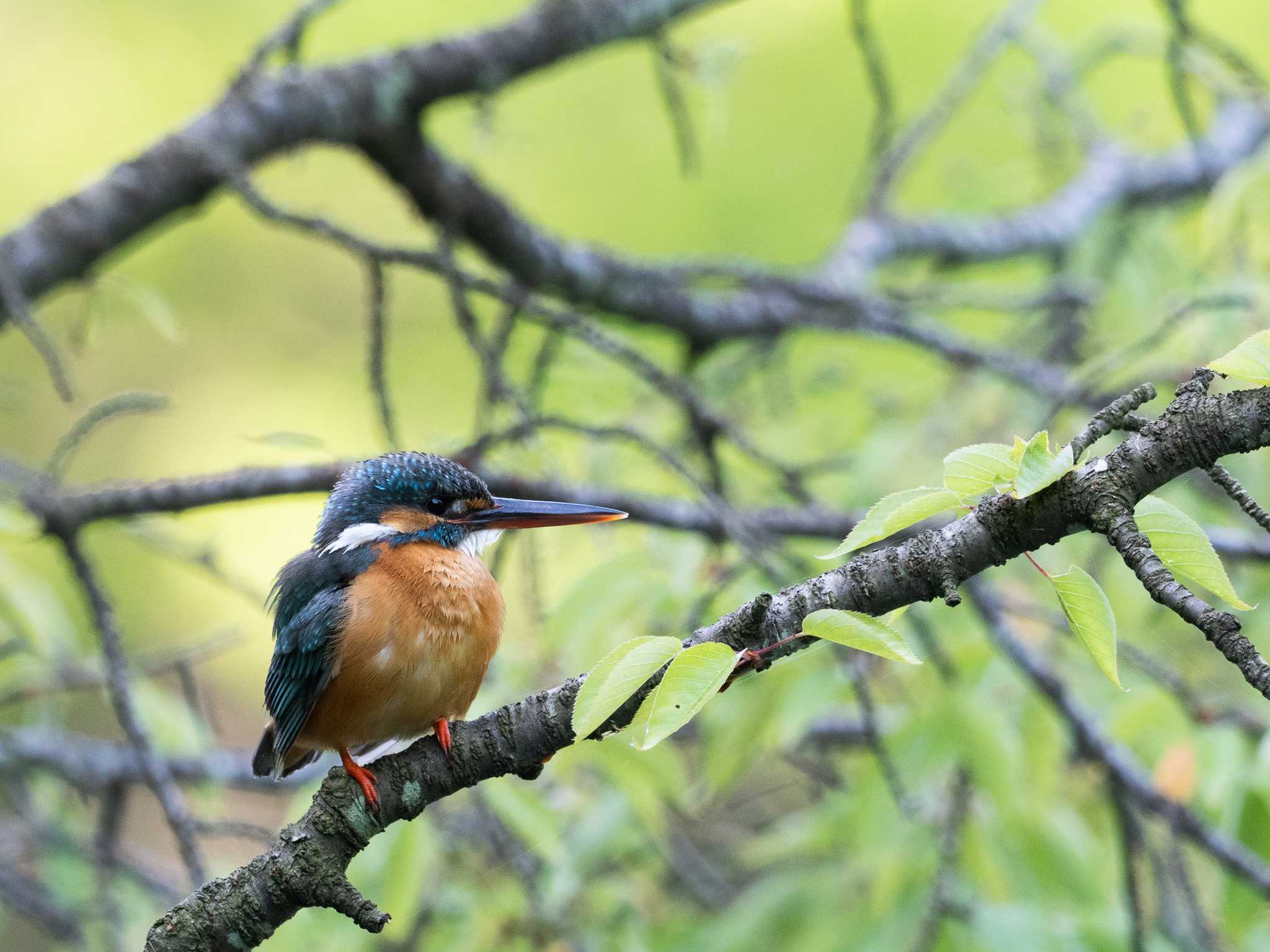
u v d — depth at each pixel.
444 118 16.55
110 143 19.19
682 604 8.84
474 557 7.27
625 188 18.52
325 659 6.60
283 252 20.67
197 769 11.27
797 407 13.49
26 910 11.28
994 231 16.34
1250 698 10.15
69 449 9.24
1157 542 4.46
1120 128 18.23
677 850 12.17
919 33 18.52
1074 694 9.85
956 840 8.80
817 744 11.66
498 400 9.85
